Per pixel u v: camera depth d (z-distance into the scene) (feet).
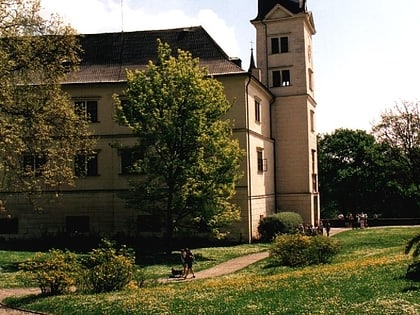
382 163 234.99
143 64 161.58
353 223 217.56
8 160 110.93
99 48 167.12
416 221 220.23
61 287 77.00
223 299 61.21
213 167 123.03
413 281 60.13
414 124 208.03
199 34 166.30
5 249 140.26
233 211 129.08
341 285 61.57
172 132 122.83
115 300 66.23
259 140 168.66
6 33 103.96
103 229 154.10
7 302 73.77
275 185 188.85
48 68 110.52
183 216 128.06
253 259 118.83
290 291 61.87
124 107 128.26
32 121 108.47
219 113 127.24
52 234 154.30
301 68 189.37
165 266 111.45
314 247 99.91
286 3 190.19
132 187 141.69
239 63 164.66
